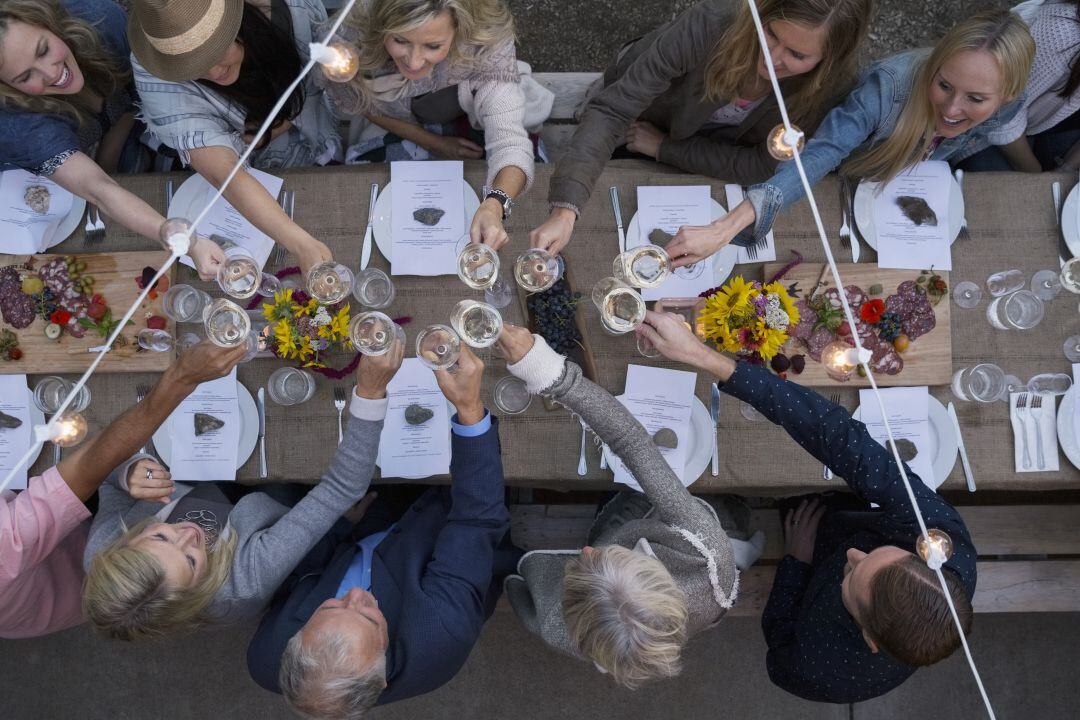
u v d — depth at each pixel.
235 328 1.59
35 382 2.03
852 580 1.75
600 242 2.10
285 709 2.80
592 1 2.85
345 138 2.64
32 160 1.92
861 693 1.91
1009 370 2.05
